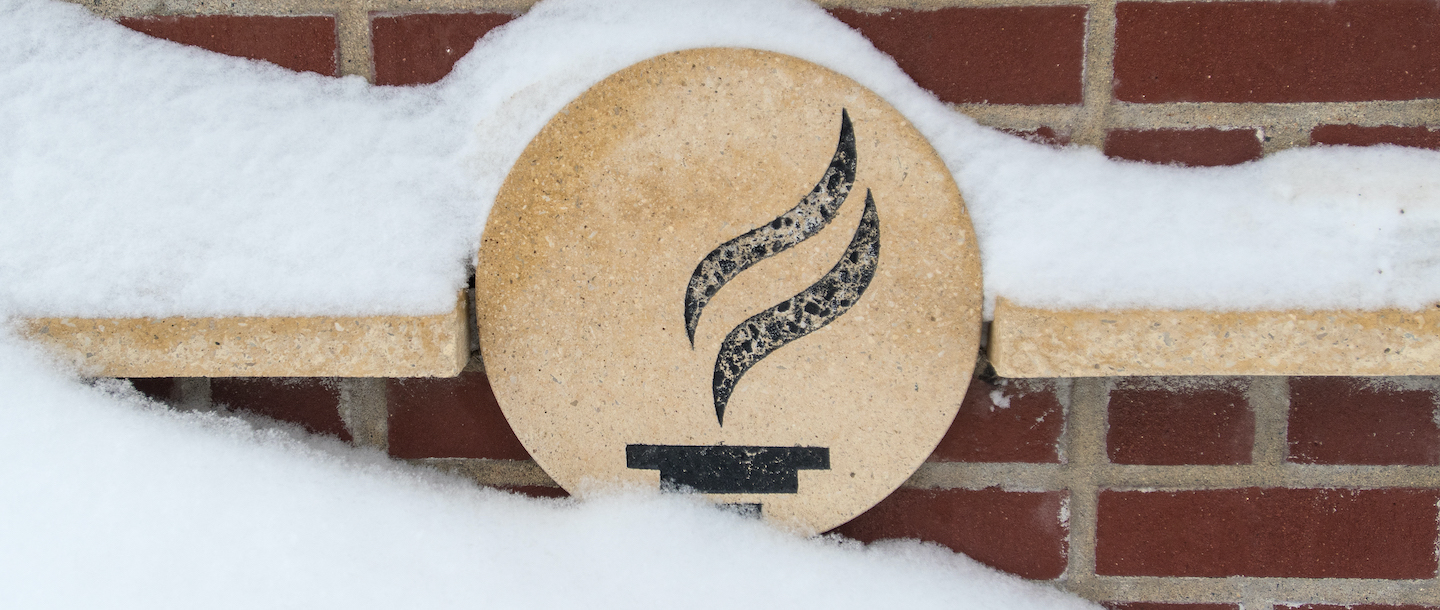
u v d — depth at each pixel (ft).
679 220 5.29
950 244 5.27
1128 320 5.23
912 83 5.30
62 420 5.34
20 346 5.30
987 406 5.47
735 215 5.29
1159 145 5.30
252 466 5.43
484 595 5.41
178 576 5.38
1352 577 5.48
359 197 5.30
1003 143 5.30
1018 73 5.29
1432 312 5.18
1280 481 5.46
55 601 5.36
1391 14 5.24
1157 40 5.27
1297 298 5.21
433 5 5.30
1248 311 5.21
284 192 5.30
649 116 5.27
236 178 5.30
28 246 5.29
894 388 5.32
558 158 5.29
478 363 5.49
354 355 5.29
